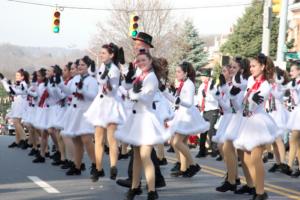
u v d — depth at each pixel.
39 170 12.34
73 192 9.77
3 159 14.12
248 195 9.93
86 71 11.28
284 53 21.62
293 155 12.91
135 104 8.80
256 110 9.15
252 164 9.27
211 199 9.49
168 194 9.88
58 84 11.80
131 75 9.26
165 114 11.06
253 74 9.14
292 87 13.08
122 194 9.65
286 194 10.33
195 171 11.81
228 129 9.93
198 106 16.77
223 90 10.73
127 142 8.66
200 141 16.19
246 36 52.31
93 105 10.56
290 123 12.96
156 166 10.22
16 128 16.81
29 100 15.12
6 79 16.25
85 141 11.02
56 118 13.02
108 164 13.41
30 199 9.10
